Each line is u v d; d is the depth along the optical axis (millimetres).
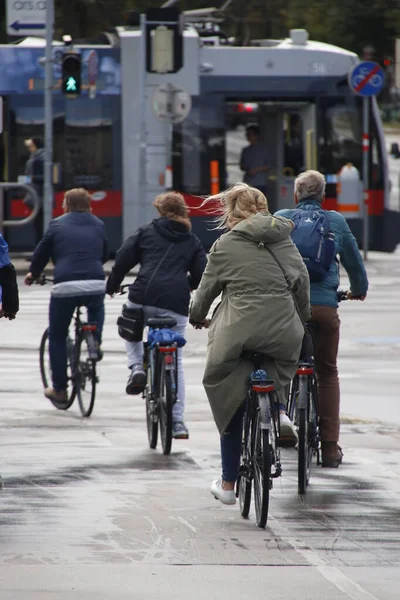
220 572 20453
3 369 47062
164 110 76812
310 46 86938
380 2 134750
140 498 26312
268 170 86500
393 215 88375
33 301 67312
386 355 50062
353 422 36219
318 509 25422
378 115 87875
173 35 72625
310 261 28672
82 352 37906
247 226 24562
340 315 61562
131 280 77562
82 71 84812
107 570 20500
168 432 31062
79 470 29219
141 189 81438
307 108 86938
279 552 21875
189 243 33594
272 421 24078
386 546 22359
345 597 19062
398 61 142625
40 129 84500
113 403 39969
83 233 37938
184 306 33406
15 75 84188
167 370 31312
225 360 24266
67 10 114688
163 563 21016
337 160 87000
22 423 36219
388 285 73750
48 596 18906
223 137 86125
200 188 85938
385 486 27703
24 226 84312
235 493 25469
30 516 24453
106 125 85000
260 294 24344
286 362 24562
